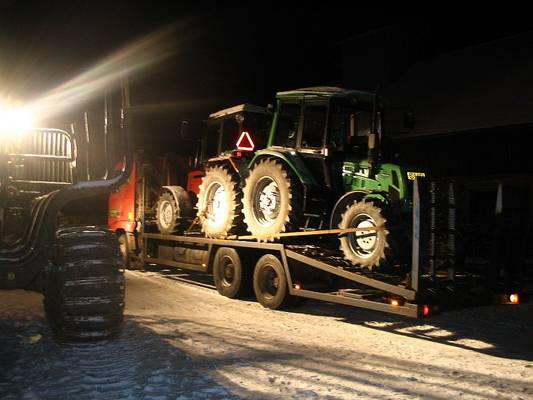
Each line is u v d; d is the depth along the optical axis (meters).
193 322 7.21
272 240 8.67
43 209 5.87
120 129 6.21
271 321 7.59
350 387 4.61
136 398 4.20
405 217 7.71
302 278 8.27
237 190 9.79
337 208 7.96
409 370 5.17
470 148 16.72
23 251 5.84
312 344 6.18
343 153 8.70
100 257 5.58
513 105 15.73
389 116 10.16
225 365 5.16
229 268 9.66
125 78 6.29
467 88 17.66
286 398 4.30
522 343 6.46
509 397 4.39
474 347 6.23
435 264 6.82
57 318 5.70
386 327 7.34
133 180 13.00
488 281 7.38
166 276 12.29
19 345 5.68
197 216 10.54
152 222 12.70
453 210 7.05
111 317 5.61
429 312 6.52
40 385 4.48
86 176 7.43
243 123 10.38
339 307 8.80
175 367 5.00
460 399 4.34
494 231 7.50
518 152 15.59
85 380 4.60
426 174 8.05
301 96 8.95
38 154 7.38
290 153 8.76
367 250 7.49
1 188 6.11
